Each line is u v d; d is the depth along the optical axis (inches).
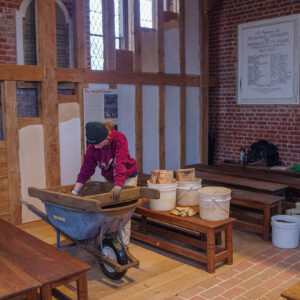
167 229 204.4
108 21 247.3
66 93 256.1
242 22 297.9
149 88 276.7
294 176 253.3
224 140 319.6
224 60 313.9
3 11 222.4
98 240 168.2
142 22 275.4
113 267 133.7
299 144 271.3
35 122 222.5
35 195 151.9
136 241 191.6
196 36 303.0
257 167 275.9
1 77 205.5
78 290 110.1
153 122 281.7
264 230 191.5
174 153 297.1
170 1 291.6
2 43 223.8
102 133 141.9
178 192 178.7
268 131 288.8
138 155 270.4
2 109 212.7
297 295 99.5
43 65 219.9
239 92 304.0
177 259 168.7
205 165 295.6
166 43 284.7
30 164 222.1
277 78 279.9
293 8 267.9
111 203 138.9
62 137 233.1
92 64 261.1
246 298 133.2
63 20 245.1
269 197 198.7
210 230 152.0
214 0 315.6
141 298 134.3
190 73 301.0
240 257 170.1
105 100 250.1
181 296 135.2
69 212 139.4
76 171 240.7
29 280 100.9
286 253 174.7
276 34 277.7
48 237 198.2
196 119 309.9
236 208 250.2
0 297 91.7
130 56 270.7
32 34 235.5
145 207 179.2
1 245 126.6
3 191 213.8
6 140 212.1
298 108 270.2
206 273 153.6
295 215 197.9
